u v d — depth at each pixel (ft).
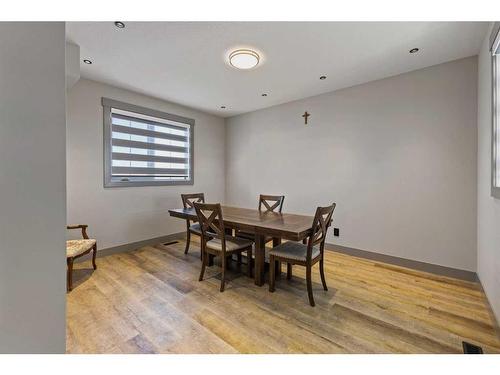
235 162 15.26
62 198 2.29
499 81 5.54
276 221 7.64
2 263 2.03
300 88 10.52
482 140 6.92
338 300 6.66
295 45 7.02
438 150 8.32
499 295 5.25
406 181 8.99
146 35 6.57
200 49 7.29
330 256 10.30
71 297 6.75
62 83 2.27
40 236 2.19
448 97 8.09
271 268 7.09
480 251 7.19
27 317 2.15
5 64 1.99
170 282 7.75
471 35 6.50
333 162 10.92
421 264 8.71
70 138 9.27
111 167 10.51
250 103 12.67
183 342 4.95
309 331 5.32
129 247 11.06
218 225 7.71
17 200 2.07
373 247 9.82
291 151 12.46
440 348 4.80
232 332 5.28
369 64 8.21
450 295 6.91
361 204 10.11
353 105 10.25
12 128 2.03
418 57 7.75
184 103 12.69
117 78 9.50
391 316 5.90
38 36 2.15
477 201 7.61
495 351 4.76
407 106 8.89
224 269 7.23
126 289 7.24
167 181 12.59
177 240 12.77
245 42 6.88
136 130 11.41
